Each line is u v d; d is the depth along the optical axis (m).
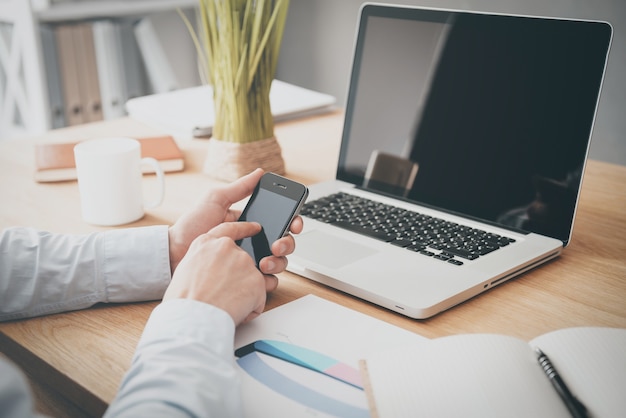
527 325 0.73
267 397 0.60
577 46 0.88
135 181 1.02
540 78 0.92
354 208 1.02
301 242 0.90
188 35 2.93
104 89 2.39
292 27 2.95
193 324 0.64
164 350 0.60
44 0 2.07
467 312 0.76
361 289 0.78
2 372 0.45
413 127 1.05
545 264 0.89
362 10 1.12
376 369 0.62
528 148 0.93
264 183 0.86
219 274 0.70
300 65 2.99
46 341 0.73
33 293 0.78
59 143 1.34
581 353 0.61
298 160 1.32
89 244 0.81
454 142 1.00
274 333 0.71
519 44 0.94
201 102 1.62
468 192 0.98
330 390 0.61
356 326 0.72
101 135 1.46
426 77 1.04
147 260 0.81
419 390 0.58
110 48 2.37
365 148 1.11
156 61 2.48
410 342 0.69
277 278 0.82
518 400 0.55
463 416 0.54
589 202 1.11
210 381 0.58
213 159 1.20
